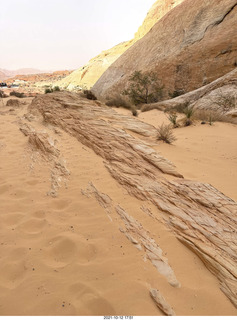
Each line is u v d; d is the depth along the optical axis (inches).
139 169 175.2
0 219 128.3
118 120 303.1
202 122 358.3
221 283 86.3
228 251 97.1
